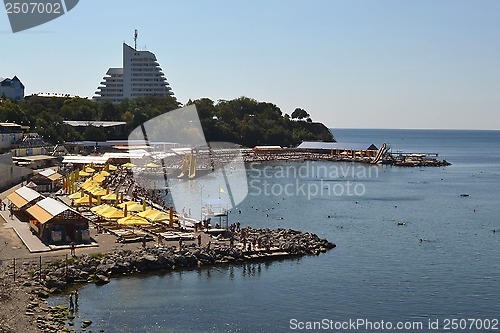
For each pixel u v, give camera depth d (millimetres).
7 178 141625
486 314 65938
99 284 70875
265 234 100000
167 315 61656
